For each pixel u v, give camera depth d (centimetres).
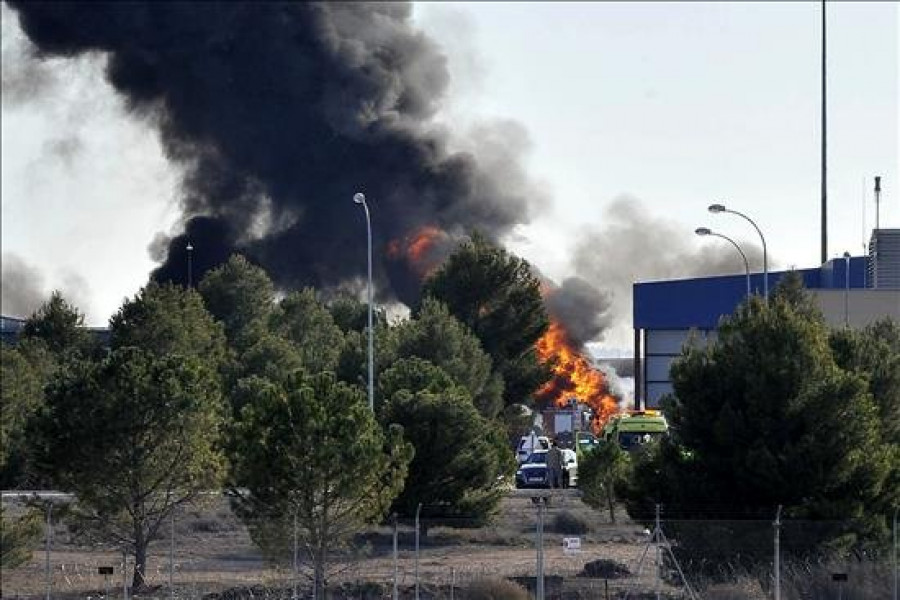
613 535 12475
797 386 9594
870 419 9694
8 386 14725
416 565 8562
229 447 9119
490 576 9456
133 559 10588
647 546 9862
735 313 10231
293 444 8888
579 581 9531
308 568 9700
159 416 9881
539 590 8225
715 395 9788
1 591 9056
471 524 11812
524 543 11994
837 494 9544
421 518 12006
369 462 8950
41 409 9975
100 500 9906
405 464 9281
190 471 9975
